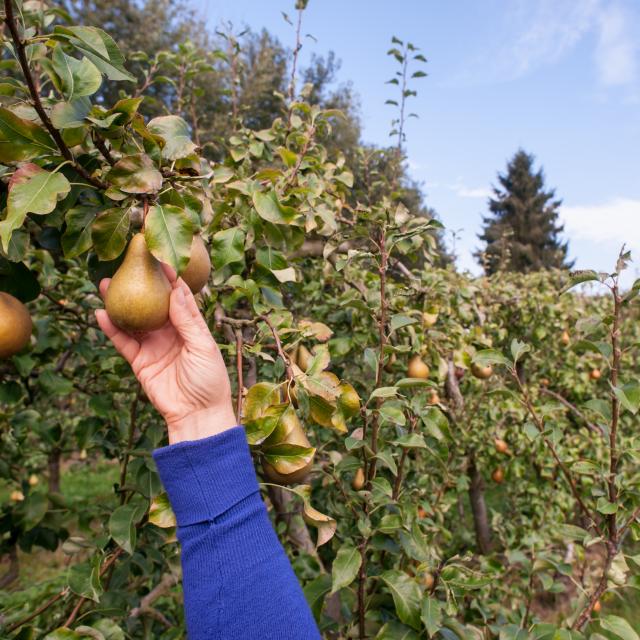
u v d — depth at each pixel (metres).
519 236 38.22
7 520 2.31
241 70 3.70
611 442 1.77
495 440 4.15
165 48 16.16
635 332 5.37
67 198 1.33
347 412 1.41
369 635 1.81
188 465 1.01
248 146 2.73
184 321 1.11
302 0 3.03
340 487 1.78
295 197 2.14
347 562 1.55
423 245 2.76
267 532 1.02
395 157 3.96
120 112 1.08
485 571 2.34
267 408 1.27
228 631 0.91
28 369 1.95
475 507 4.70
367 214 1.96
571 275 1.67
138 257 1.10
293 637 0.93
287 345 1.57
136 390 2.09
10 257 1.38
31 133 1.05
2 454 3.08
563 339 4.93
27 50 1.51
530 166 41.31
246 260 2.00
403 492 1.94
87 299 2.63
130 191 1.08
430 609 1.52
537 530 4.09
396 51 3.68
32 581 4.76
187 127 1.32
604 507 1.72
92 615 1.65
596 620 1.70
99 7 15.26
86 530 2.47
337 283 3.13
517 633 1.76
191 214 1.23
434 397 2.71
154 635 2.29
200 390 1.10
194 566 0.96
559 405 1.92
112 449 2.24
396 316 1.79
